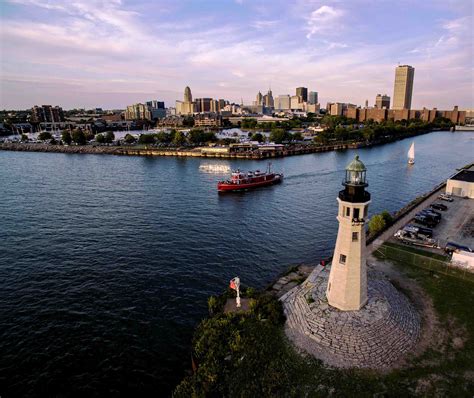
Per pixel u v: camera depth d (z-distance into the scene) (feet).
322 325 115.24
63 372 117.39
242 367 106.01
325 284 137.28
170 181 424.87
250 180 385.29
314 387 97.50
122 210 298.35
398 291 142.51
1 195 353.10
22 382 113.50
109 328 138.92
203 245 219.82
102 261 196.95
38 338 133.18
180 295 161.89
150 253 207.82
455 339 114.83
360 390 95.66
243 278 177.47
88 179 440.86
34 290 166.20
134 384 112.68
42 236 236.02
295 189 379.76
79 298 159.63
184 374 116.47
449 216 244.42
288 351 110.83
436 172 467.93
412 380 98.68
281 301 139.95
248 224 261.03
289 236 235.40
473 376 99.19
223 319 127.95
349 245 114.01
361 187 109.29
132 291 165.37
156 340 132.16
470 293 141.59
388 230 215.72
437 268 161.38
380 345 108.47
